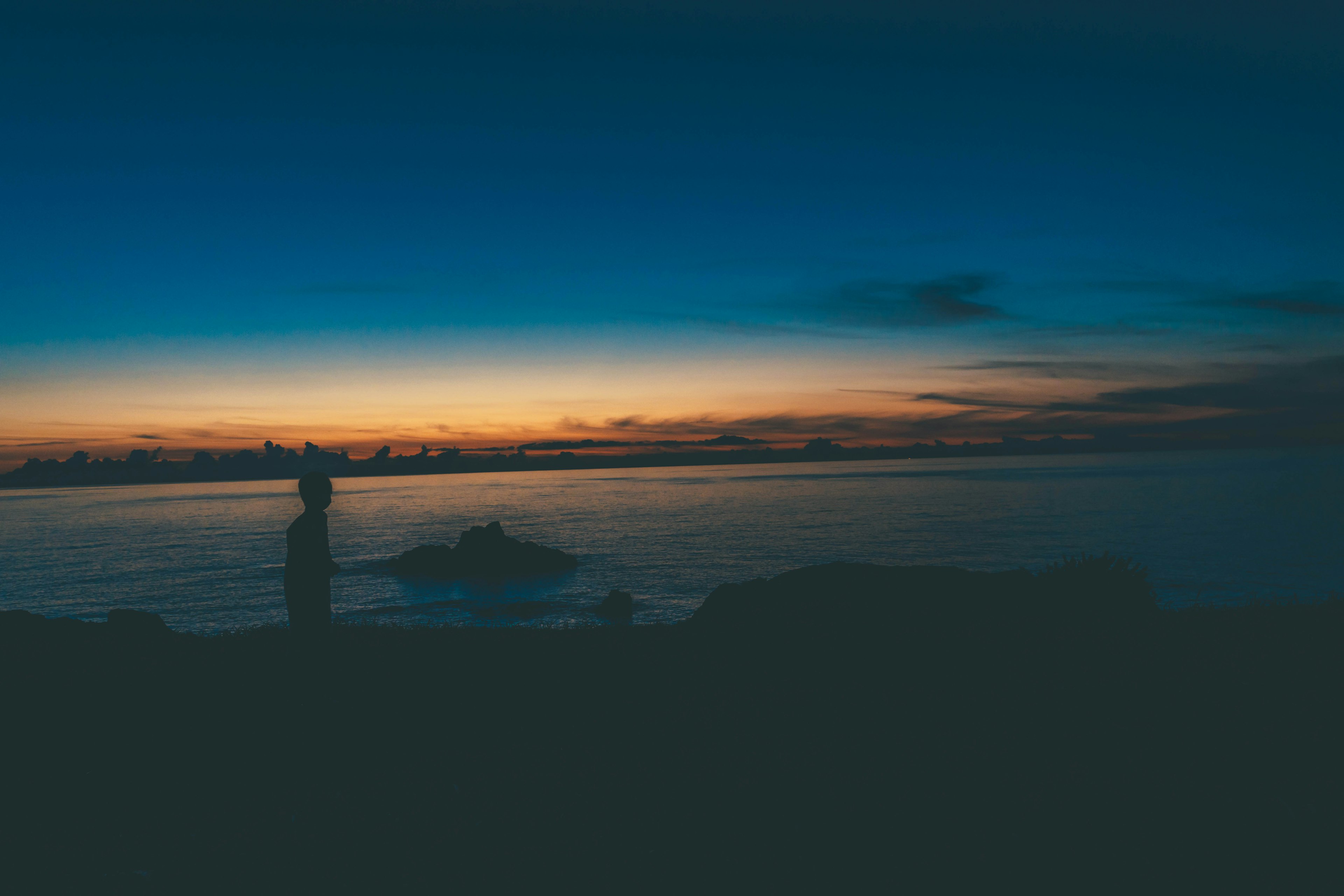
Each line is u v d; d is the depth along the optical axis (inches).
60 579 4020.7
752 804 221.0
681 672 377.1
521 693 343.6
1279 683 315.3
